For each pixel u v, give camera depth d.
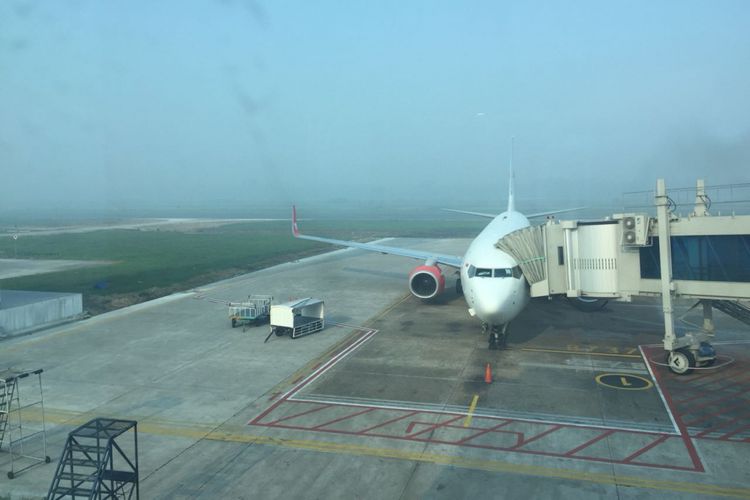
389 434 16.05
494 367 22.22
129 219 173.62
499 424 16.61
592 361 22.83
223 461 14.56
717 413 17.22
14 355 25.00
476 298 23.41
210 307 35.62
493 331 25.06
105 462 12.05
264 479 13.55
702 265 21.27
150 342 27.09
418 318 31.38
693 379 20.45
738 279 20.58
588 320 30.39
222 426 16.91
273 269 54.25
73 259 61.97
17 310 28.97
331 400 18.92
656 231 21.97
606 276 23.42
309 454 14.87
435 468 13.92
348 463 14.30
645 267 22.66
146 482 13.51
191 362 23.70
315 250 72.12
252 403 18.80
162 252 68.69
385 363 23.06
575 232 23.97
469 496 12.54
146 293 40.19
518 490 12.77
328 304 35.88
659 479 13.19
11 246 78.12
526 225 31.45
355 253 68.31
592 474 13.47
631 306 34.25
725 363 22.31
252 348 25.75
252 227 122.62
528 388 19.72
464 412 17.59
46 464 14.77
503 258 23.94
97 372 22.45
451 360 23.28
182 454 15.02
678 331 27.62
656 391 19.25
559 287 24.22
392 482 13.27
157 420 17.48
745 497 12.33
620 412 17.39
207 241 85.19
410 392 19.55
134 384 20.95
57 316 31.38
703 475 13.35
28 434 16.58
